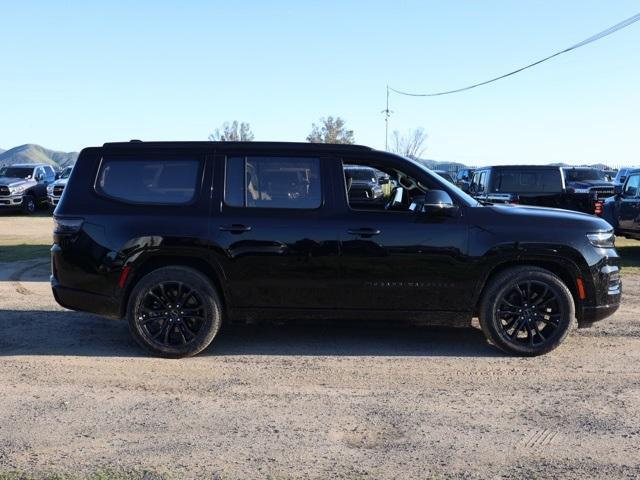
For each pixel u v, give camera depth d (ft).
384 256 18.20
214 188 18.65
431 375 16.94
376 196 21.70
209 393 15.47
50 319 22.85
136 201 18.66
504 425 13.55
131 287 18.57
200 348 18.43
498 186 41.65
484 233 18.26
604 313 18.71
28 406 14.51
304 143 19.08
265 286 18.40
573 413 14.25
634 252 43.37
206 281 18.39
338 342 20.15
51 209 80.59
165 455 11.98
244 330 21.59
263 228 18.26
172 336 18.45
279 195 18.66
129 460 11.74
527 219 18.49
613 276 18.72
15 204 77.71
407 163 18.98
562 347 19.60
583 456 12.04
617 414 14.20
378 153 19.02
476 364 17.93
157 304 18.45
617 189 40.68
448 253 18.21
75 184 18.89
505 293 18.37
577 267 18.33
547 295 18.42
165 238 18.21
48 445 12.41
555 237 18.21
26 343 19.80
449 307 18.57
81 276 18.44
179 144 19.13
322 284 18.34
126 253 18.25
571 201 41.37
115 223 18.37
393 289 18.35
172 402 14.84
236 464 11.61
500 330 18.47
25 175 82.48
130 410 14.32
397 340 20.40
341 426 13.46
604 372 17.21
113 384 16.10
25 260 38.65
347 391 15.67
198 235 18.21
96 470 11.29
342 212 18.43
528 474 11.28
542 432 13.19
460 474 11.27
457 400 15.06
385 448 12.37
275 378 16.65
